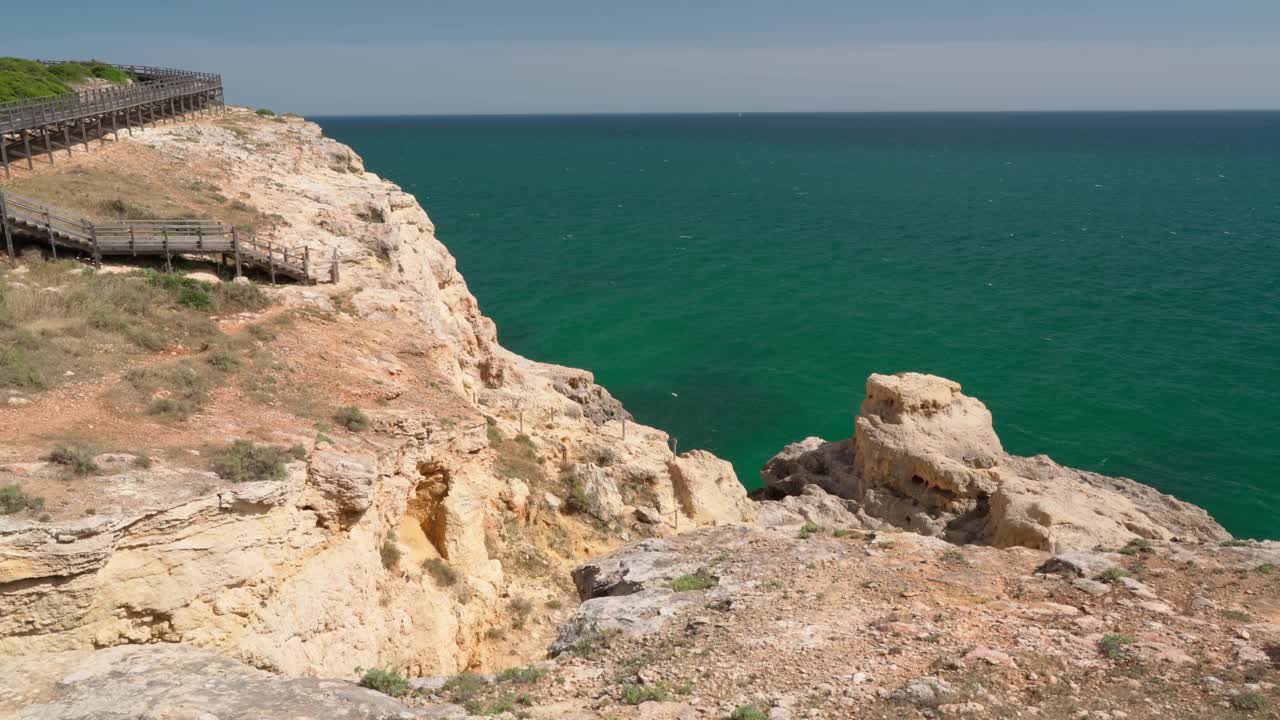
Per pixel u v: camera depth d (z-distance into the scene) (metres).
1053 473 51.19
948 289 109.19
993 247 135.25
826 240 141.88
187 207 40.34
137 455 19.02
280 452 20.61
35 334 24.70
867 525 48.22
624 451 43.56
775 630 17.30
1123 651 15.81
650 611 19.00
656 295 106.19
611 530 37.06
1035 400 73.62
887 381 53.62
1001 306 101.19
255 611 18.89
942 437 51.50
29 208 32.09
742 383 78.69
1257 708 13.63
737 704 14.20
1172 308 99.25
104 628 16.69
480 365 49.88
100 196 38.91
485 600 27.38
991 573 20.64
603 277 115.00
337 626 20.92
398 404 26.58
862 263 124.31
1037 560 21.83
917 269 120.38
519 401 46.44
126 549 16.84
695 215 167.50
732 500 44.94
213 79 79.06
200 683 14.74
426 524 27.11
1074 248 133.50
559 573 32.59
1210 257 125.75
